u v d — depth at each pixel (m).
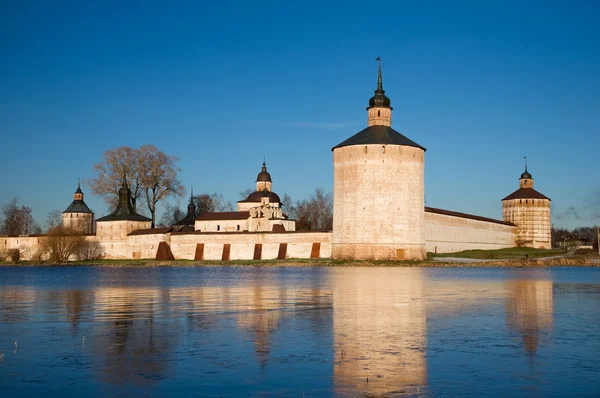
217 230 122.69
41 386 17.06
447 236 111.94
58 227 115.25
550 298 37.53
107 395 16.36
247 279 57.53
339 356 20.38
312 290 43.44
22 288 47.56
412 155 95.25
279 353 20.78
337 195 98.06
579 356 20.47
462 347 21.77
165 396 16.31
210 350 21.19
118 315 29.20
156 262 103.62
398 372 18.52
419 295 39.44
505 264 87.75
